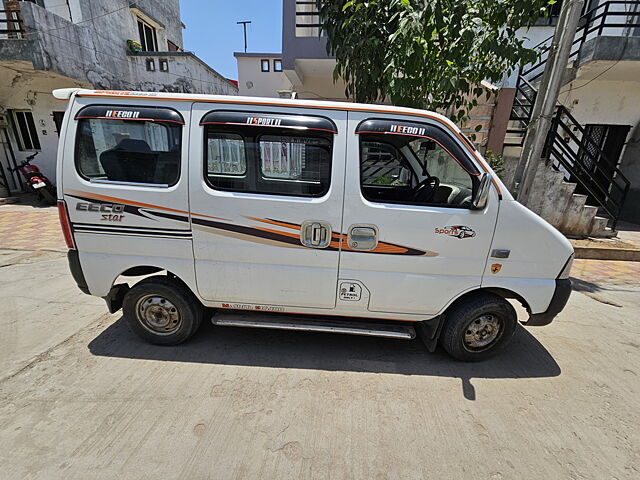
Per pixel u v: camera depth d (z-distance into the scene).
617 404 2.25
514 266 2.32
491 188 2.21
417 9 3.63
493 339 2.59
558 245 2.30
